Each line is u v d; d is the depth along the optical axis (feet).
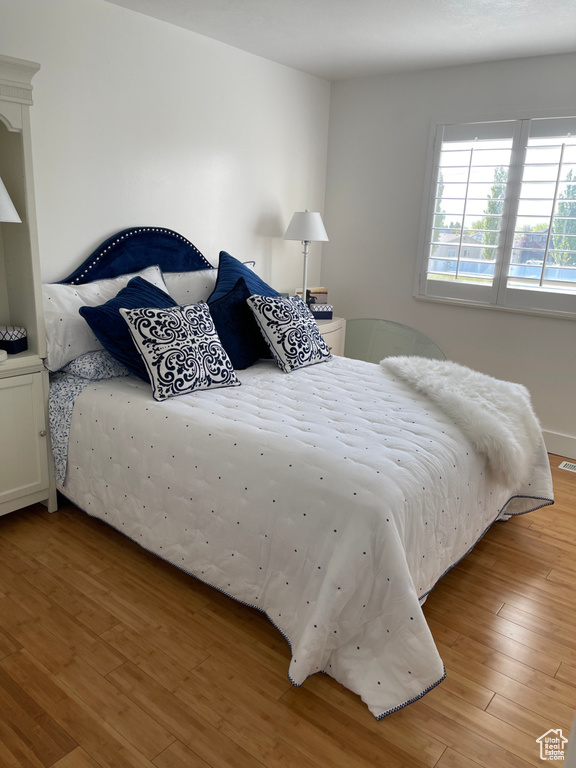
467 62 12.25
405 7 9.27
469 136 12.60
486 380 9.16
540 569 8.25
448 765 5.09
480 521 7.81
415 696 5.55
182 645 6.42
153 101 10.46
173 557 7.36
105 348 8.80
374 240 14.55
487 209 12.59
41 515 9.06
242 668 6.13
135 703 5.61
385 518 5.64
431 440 7.10
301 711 5.62
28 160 7.84
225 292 10.50
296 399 8.34
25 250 8.21
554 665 6.35
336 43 11.30
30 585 7.32
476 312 13.23
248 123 12.50
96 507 8.35
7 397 8.24
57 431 8.61
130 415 7.73
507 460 7.45
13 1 8.27
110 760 5.02
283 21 10.15
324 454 6.40
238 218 12.82
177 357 8.13
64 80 9.07
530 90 11.80
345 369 10.10
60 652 6.23
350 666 5.81
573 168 11.46
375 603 5.70
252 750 5.17
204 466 6.87
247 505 6.49
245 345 9.92
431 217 13.41
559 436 12.53
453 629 6.87
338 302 15.57
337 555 5.67
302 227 13.12
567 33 10.16
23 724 5.34
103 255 9.98
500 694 5.91
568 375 12.27
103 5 9.35
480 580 7.91
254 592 6.57
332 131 14.71
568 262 11.82
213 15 9.94
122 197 10.32
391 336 13.76
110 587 7.36
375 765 5.07
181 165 11.25
